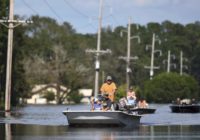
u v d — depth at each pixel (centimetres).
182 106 14175
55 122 8975
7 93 13025
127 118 8112
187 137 6328
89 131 7156
